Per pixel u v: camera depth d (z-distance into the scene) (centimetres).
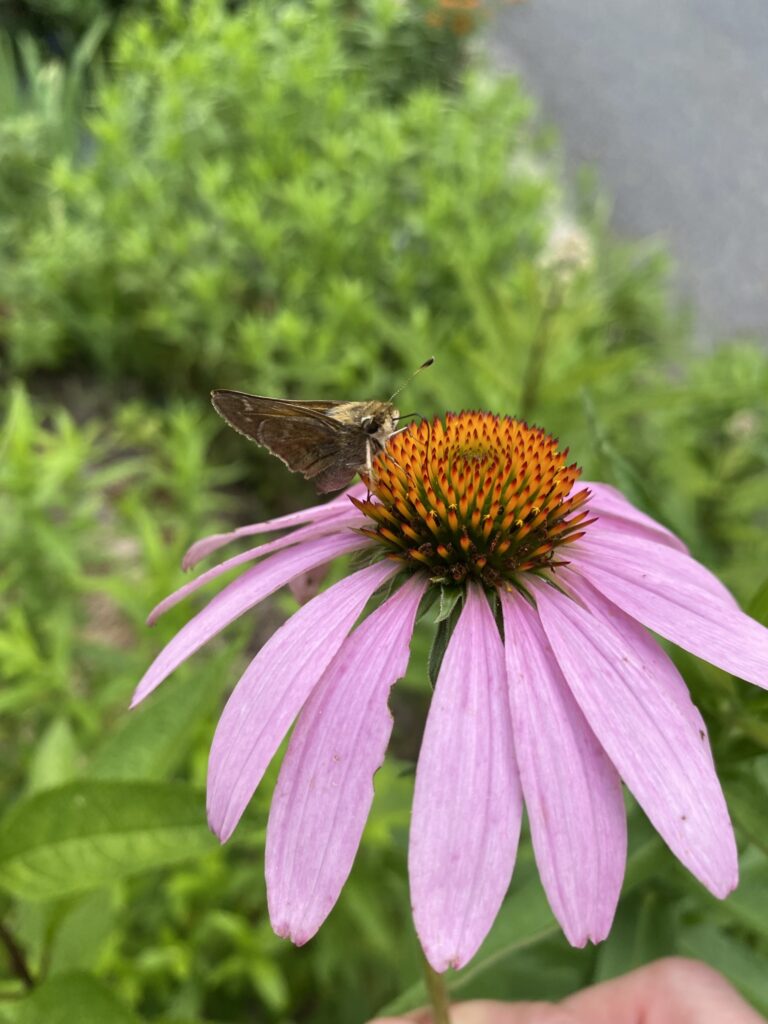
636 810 11
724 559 25
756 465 28
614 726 7
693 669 9
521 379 20
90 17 51
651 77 62
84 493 26
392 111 46
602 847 7
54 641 20
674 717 7
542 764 7
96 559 24
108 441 32
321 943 17
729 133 56
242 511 31
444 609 9
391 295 32
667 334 35
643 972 10
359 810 7
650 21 71
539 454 10
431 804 7
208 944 17
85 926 11
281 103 36
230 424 10
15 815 8
